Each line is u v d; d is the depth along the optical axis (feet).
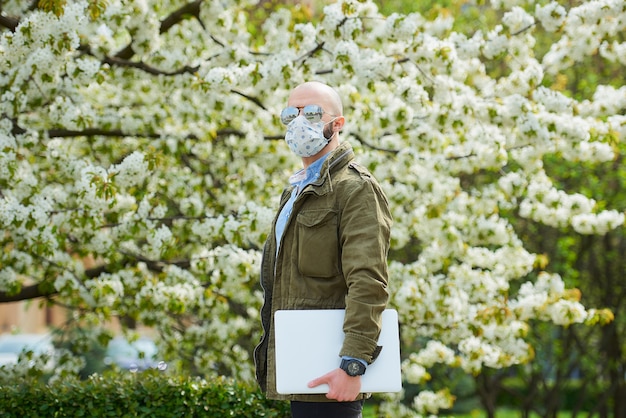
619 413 37.58
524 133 19.95
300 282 10.12
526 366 37.68
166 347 25.39
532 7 23.89
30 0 20.54
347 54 19.38
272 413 17.11
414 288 20.54
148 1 21.22
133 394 17.10
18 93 19.11
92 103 25.86
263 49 23.49
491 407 36.63
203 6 21.85
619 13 20.54
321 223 9.94
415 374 22.66
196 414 17.04
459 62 20.36
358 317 9.28
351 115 22.04
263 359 10.77
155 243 19.72
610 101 21.61
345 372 9.22
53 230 17.87
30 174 18.83
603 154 21.13
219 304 23.45
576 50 21.45
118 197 19.69
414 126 21.56
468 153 21.65
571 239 32.48
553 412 37.40
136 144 25.71
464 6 35.37
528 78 20.81
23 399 16.96
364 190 9.85
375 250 9.54
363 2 20.47
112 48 22.27
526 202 22.80
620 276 35.47
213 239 20.56
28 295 22.06
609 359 36.68
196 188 23.00
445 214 22.07
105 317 22.06
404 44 20.01
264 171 24.81
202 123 23.15
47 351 23.67
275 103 22.88
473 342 21.59
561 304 21.27
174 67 21.86
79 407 16.98
